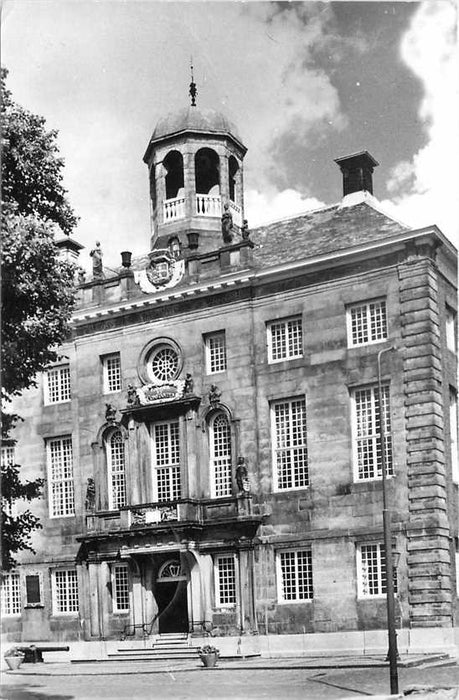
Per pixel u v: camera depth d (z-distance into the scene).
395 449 40.06
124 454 47.78
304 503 41.91
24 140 31.17
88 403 49.41
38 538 49.84
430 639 37.75
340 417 41.59
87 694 31.34
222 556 44.31
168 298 47.00
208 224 49.22
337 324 42.28
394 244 40.88
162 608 46.19
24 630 49.28
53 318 31.92
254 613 42.38
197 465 45.16
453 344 42.38
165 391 46.59
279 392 43.47
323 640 40.31
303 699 27.53
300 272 43.38
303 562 41.97
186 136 49.03
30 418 51.12
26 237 30.19
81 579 48.03
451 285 42.69
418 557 38.66
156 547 44.78
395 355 40.62
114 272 53.19
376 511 39.97
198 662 40.75
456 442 41.56
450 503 39.91
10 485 32.44
